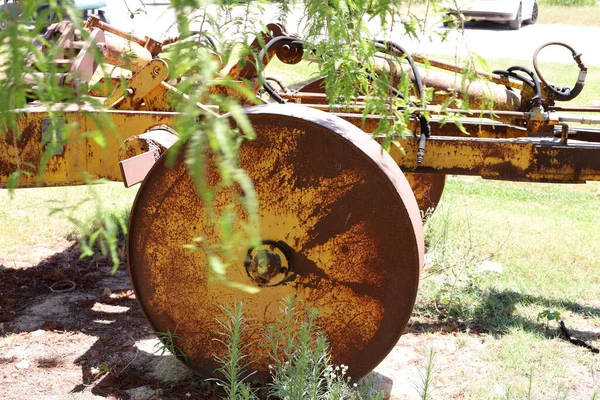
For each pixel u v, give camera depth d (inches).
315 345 153.0
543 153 174.4
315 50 74.6
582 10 1170.0
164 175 149.5
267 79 244.5
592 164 174.2
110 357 180.7
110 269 244.2
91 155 181.9
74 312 208.5
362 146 140.3
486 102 92.6
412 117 162.1
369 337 150.0
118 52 214.1
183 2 33.4
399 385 169.6
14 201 300.4
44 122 180.7
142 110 186.9
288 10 69.2
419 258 142.6
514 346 190.2
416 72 149.3
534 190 371.2
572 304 222.5
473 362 182.9
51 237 266.5
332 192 144.4
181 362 162.4
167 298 158.9
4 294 219.3
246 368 159.5
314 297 151.2
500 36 906.7
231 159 30.9
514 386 169.5
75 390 163.5
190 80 33.6
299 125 141.9
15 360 177.8
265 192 146.6
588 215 325.7
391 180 139.9
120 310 211.6
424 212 267.6
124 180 149.6
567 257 261.7
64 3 33.4
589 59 762.2
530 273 245.8
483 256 258.4
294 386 138.1
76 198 298.2
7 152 182.9
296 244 148.3
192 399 160.2
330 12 67.9
